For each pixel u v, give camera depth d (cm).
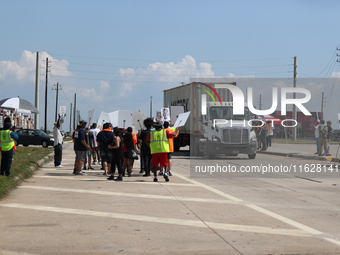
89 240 602
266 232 660
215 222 729
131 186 1191
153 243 589
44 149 3131
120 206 872
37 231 651
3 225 688
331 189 1170
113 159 1330
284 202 945
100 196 1002
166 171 1445
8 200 924
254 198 998
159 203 913
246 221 739
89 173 1558
